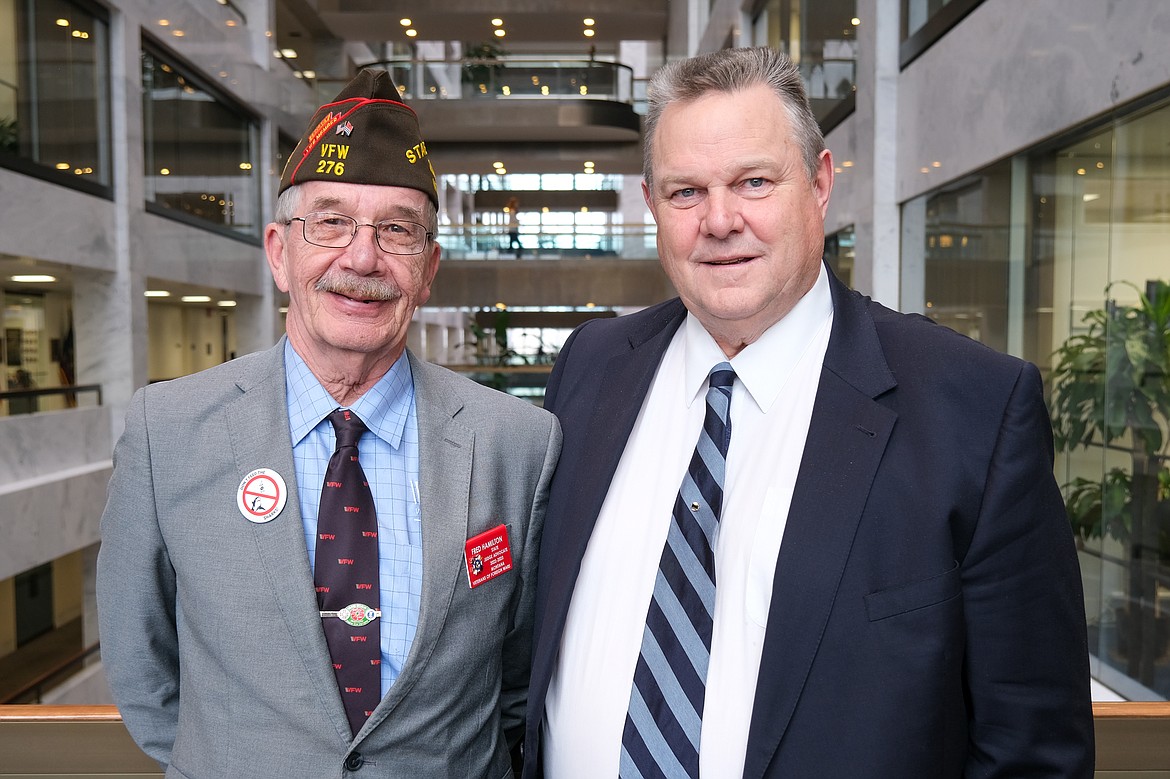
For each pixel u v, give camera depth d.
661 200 1.42
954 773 1.26
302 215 1.51
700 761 1.32
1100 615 4.33
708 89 1.36
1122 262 4.09
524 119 19.19
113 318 10.12
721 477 1.42
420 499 1.55
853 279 7.84
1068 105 4.44
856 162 7.66
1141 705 1.98
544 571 1.63
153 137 11.15
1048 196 4.79
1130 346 4.00
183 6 11.88
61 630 9.89
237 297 15.21
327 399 1.56
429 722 1.46
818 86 9.13
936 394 1.30
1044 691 1.25
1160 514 3.82
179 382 1.60
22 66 8.43
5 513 8.08
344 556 1.47
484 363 20.02
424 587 1.48
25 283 11.23
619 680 1.41
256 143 15.06
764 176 1.34
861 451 1.30
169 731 1.60
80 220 9.32
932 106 6.31
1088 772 1.27
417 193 1.55
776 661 1.25
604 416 1.62
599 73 19.44
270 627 1.43
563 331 20.47
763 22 11.98
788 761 1.23
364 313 1.51
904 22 6.96
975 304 5.70
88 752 1.99
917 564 1.23
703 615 1.37
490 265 19.91
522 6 18.42
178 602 1.53
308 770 1.40
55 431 9.20
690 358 1.52
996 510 1.23
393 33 19.64
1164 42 3.61
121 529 1.53
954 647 1.22
